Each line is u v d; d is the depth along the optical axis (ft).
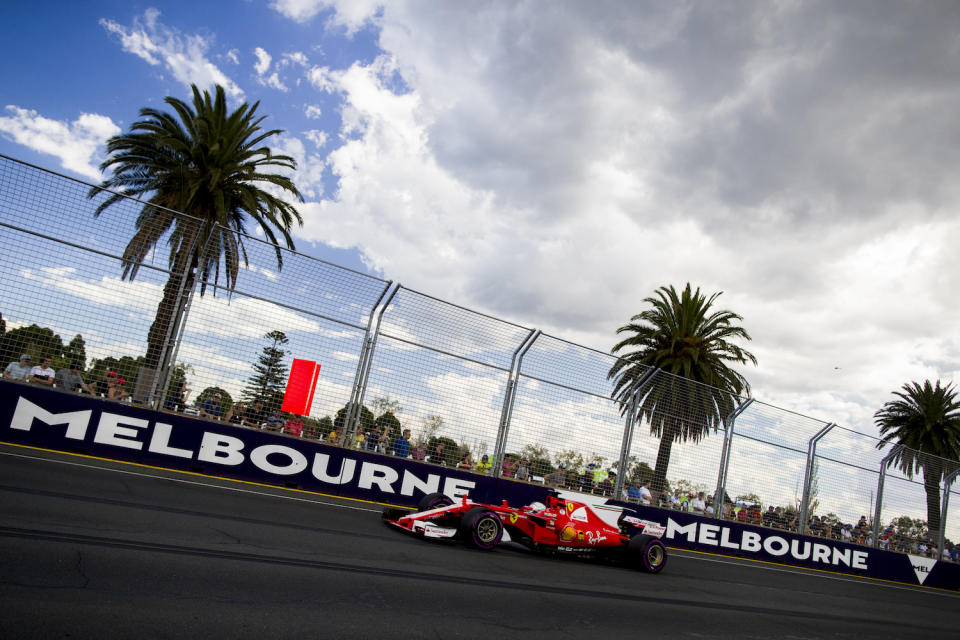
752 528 49.96
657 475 46.50
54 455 30.37
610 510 34.53
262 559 18.52
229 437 35.78
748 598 29.17
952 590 59.57
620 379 45.93
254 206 76.38
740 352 91.45
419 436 39.86
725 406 49.93
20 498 20.21
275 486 36.42
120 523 19.48
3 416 31.07
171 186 74.79
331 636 13.20
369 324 38.96
